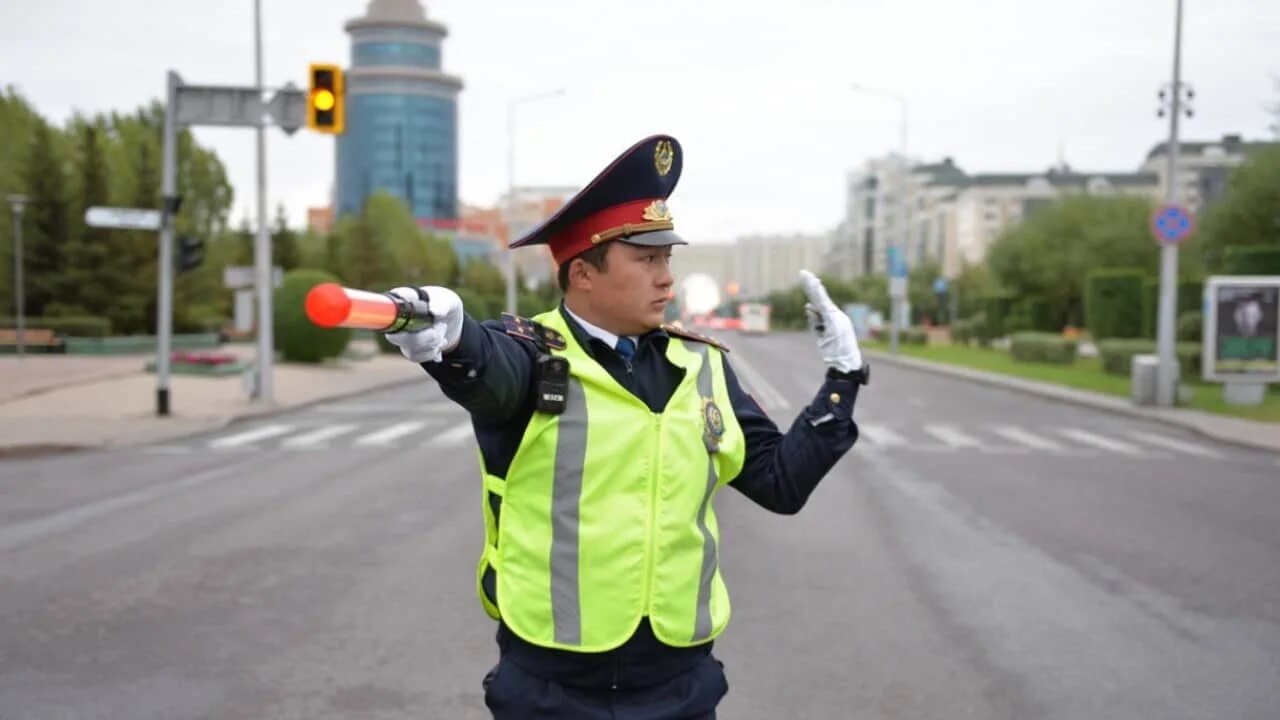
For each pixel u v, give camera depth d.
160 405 17.73
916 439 15.59
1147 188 117.75
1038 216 55.44
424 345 1.73
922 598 6.53
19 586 6.70
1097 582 6.96
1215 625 5.98
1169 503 10.16
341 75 16.25
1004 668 5.21
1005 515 9.45
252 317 21.08
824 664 5.26
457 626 5.84
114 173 49.19
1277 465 13.14
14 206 34.81
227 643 5.52
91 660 5.23
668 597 2.10
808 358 43.84
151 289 44.69
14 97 49.69
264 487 10.88
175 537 8.27
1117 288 37.00
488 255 143.38
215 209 58.34
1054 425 17.81
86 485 11.00
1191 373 26.97
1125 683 5.00
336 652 5.38
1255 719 4.57
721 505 9.92
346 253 65.50
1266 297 20.44
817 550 7.93
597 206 2.09
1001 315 55.19
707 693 2.20
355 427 17.16
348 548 7.86
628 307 2.12
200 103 17.45
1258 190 30.42
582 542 2.06
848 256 174.88
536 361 2.06
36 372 28.16
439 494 10.42
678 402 2.16
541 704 2.09
